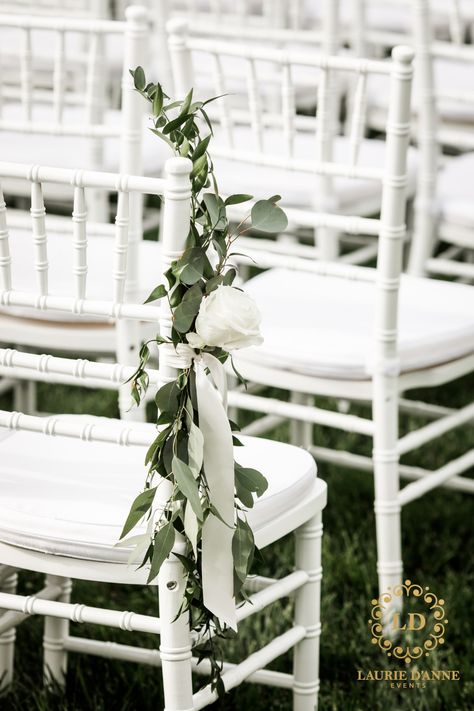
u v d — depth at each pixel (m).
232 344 1.54
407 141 2.28
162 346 1.61
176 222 1.53
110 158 3.40
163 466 1.63
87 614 1.80
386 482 2.48
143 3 4.60
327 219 2.40
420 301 2.71
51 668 2.32
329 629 2.56
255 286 2.85
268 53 2.49
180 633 1.72
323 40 3.18
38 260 1.73
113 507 1.79
